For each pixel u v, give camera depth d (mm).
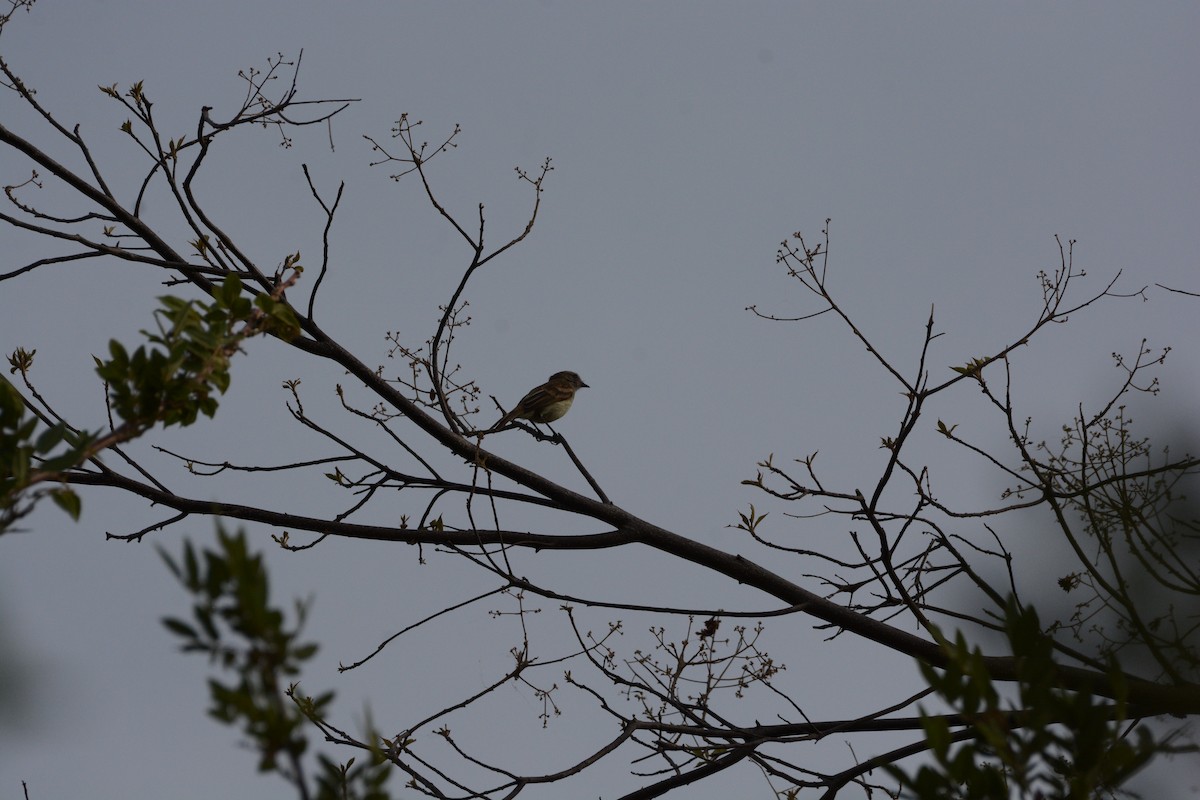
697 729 12602
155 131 13547
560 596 12609
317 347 13578
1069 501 12008
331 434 13695
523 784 12062
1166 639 10203
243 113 13914
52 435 7500
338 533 13430
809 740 12320
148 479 13133
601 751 12094
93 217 13734
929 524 12391
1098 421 11844
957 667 6090
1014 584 11922
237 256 13562
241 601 4754
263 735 4766
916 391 12375
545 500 14117
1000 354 12398
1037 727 5984
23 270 13070
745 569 13711
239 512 13289
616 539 13883
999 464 12438
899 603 12883
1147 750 5973
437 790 11938
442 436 13836
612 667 13312
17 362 12188
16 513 6828
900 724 12414
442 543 13430
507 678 12750
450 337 14570
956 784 5934
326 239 13391
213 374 7883
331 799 5113
